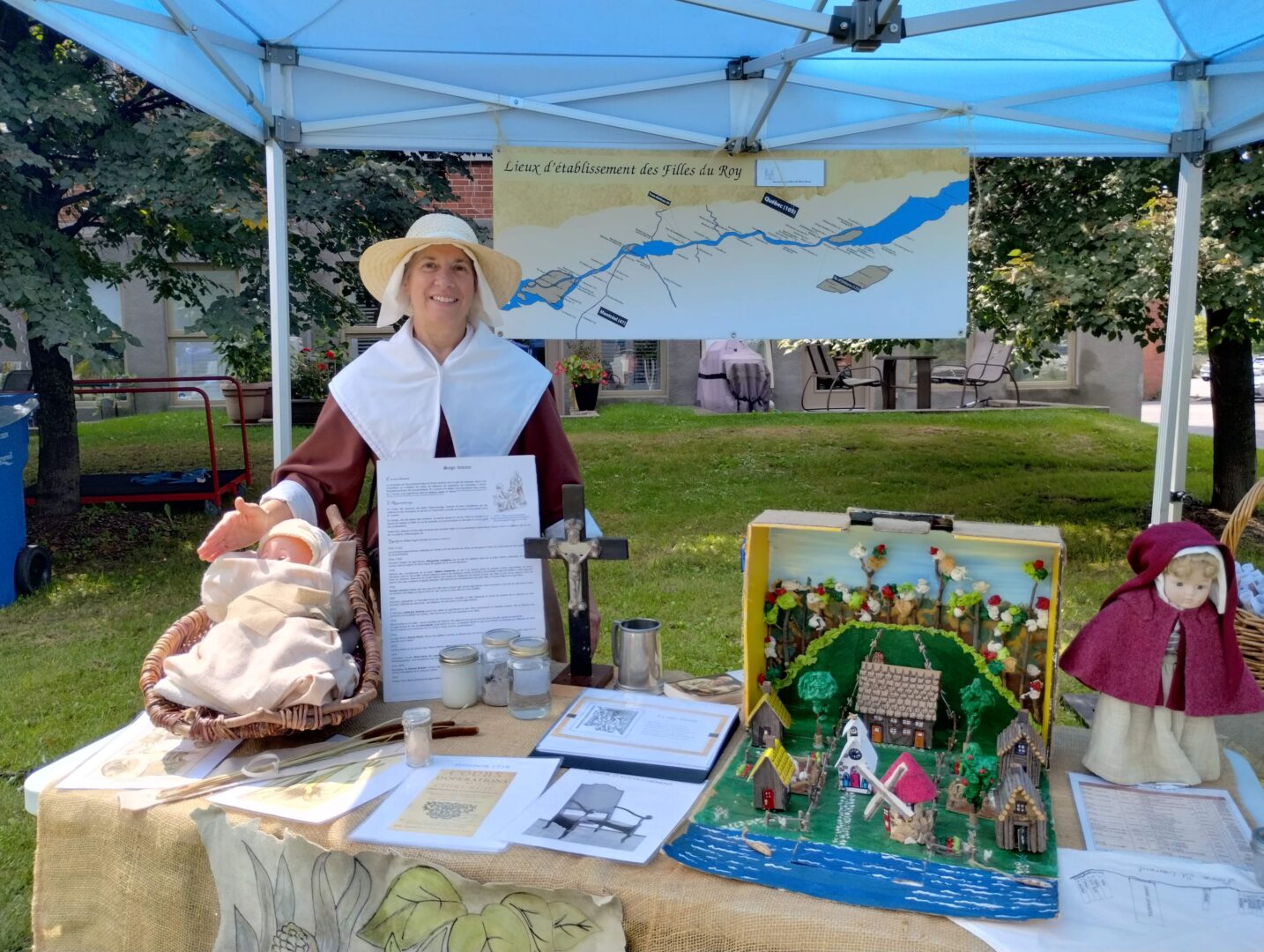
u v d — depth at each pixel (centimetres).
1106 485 884
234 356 802
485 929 150
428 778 180
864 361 1385
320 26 347
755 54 378
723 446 1059
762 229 397
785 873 148
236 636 187
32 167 652
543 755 189
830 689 191
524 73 380
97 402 1308
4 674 499
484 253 261
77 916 178
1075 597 597
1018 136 395
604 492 887
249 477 854
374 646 204
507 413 266
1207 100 381
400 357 262
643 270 398
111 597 629
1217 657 169
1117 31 351
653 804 169
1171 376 405
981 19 237
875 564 193
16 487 620
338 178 709
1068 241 651
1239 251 594
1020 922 136
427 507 224
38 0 253
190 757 190
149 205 666
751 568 192
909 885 144
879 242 398
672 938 143
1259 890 143
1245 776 179
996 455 1005
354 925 156
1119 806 168
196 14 319
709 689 225
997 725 189
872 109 392
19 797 376
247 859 163
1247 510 209
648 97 387
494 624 224
